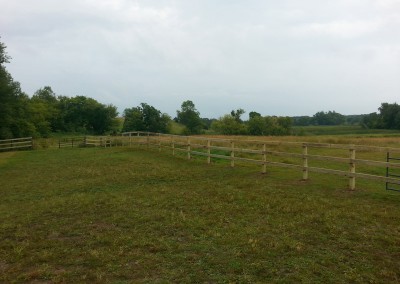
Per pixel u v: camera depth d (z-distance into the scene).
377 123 100.88
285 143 12.70
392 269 5.23
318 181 11.79
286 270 5.28
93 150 28.59
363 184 11.23
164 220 8.01
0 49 47.28
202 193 10.66
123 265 5.61
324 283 4.85
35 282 5.16
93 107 111.12
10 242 6.94
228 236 6.78
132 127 102.56
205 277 5.10
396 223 7.20
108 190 11.83
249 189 10.94
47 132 79.25
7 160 24.05
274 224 7.44
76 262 5.80
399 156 17.61
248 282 4.92
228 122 89.44
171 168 16.38
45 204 10.07
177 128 115.50
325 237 6.60
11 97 49.41
